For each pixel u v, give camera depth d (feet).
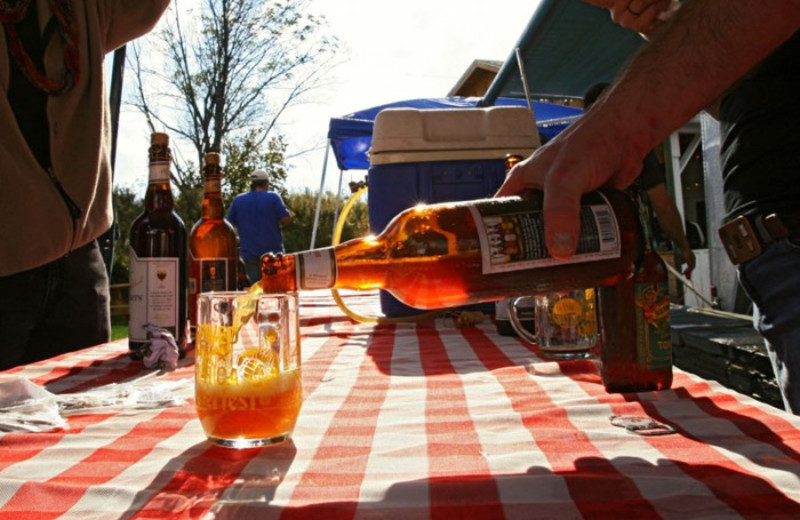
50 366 3.92
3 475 1.92
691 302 18.10
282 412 2.17
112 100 7.76
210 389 2.15
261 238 19.45
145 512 1.62
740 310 13.02
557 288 2.66
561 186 2.27
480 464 1.94
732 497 1.61
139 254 3.96
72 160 5.13
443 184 6.68
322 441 2.23
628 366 2.79
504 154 6.70
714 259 14.01
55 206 4.94
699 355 7.38
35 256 4.87
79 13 5.16
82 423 2.53
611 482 1.72
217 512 1.60
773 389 5.61
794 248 3.29
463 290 2.60
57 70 5.08
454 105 18.56
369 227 6.92
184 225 4.10
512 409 2.62
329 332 5.51
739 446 2.05
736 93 3.54
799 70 3.24
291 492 1.73
